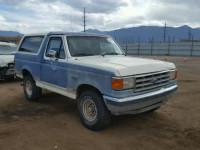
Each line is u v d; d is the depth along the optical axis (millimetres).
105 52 5387
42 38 5824
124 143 3879
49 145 3770
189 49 41031
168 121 4941
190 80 10500
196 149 3674
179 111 5633
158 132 4348
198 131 4391
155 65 4281
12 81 9984
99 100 4105
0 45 10500
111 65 3979
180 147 3736
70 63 4609
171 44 43750
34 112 5539
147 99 3986
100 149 3658
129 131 4395
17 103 6348
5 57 9523
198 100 6668
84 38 5312
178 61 25766
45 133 4258
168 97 4633
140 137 4125
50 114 5391
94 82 4051
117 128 4539
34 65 5918
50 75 5301
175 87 4730
